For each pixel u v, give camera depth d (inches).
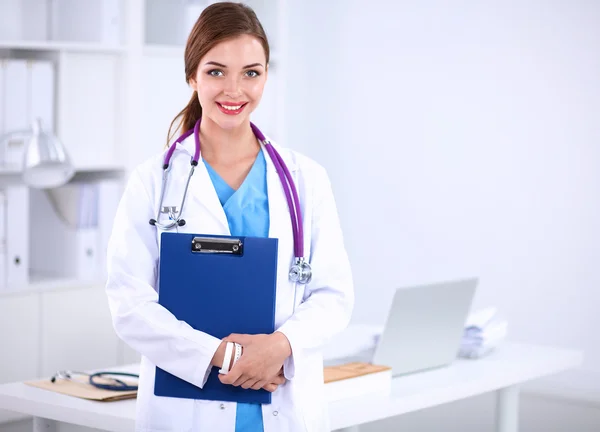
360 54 182.5
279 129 172.2
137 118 153.6
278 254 65.2
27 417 137.7
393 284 181.0
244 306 62.4
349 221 186.2
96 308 145.4
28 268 155.1
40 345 138.9
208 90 64.1
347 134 185.3
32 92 141.6
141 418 64.4
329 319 65.2
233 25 63.1
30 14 151.4
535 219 163.8
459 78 171.2
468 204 171.3
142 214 65.8
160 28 164.7
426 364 95.8
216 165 67.8
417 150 176.7
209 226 65.2
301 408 64.1
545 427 157.3
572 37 158.6
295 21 190.5
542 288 163.5
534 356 104.7
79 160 149.3
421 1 174.6
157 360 62.6
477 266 170.7
